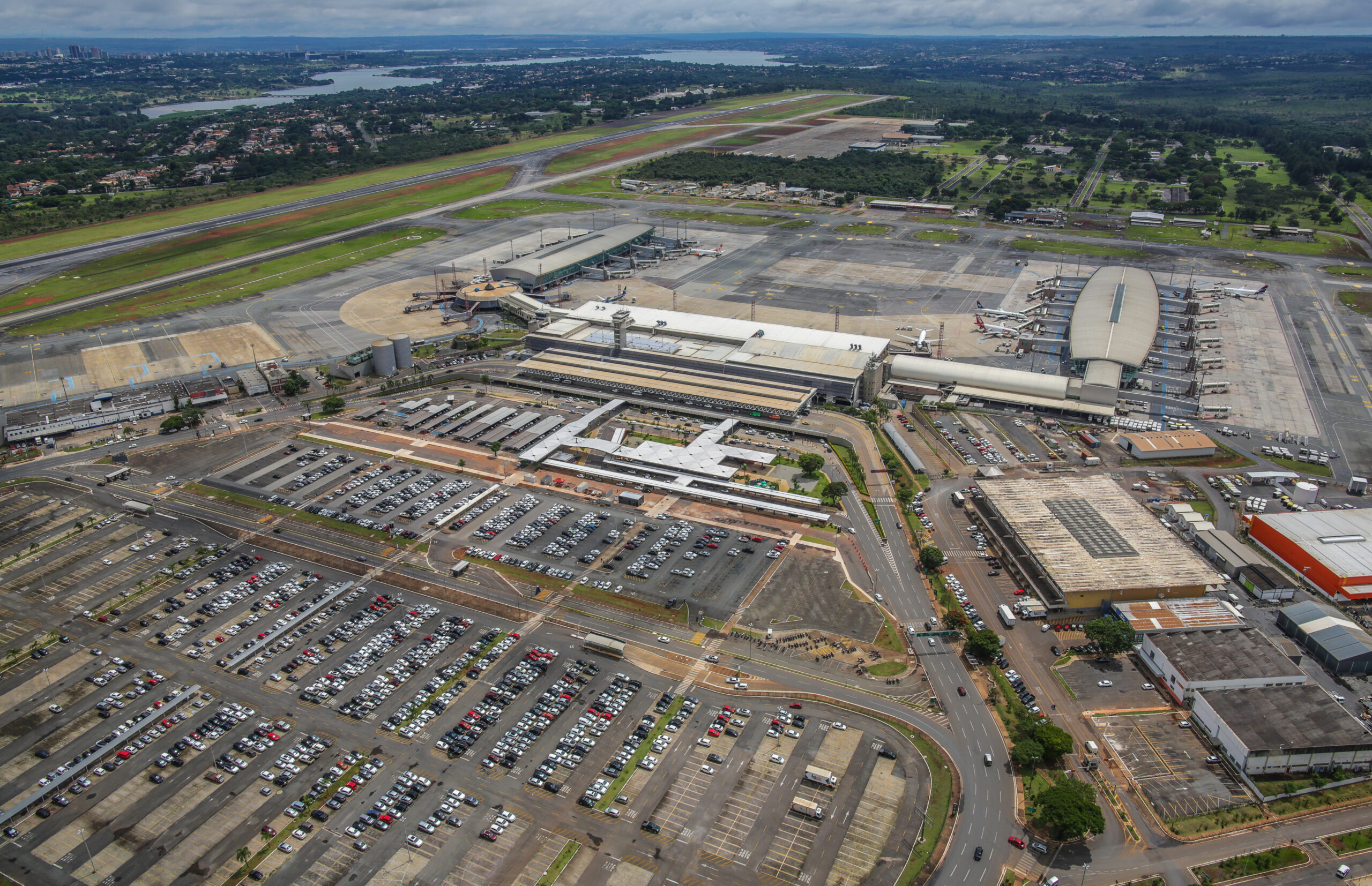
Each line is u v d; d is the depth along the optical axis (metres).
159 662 147.25
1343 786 119.69
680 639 150.50
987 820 115.19
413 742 129.62
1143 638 145.00
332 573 170.75
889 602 159.50
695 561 172.00
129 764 126.62
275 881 108.12
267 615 158.50
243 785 122.44
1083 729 130.50
